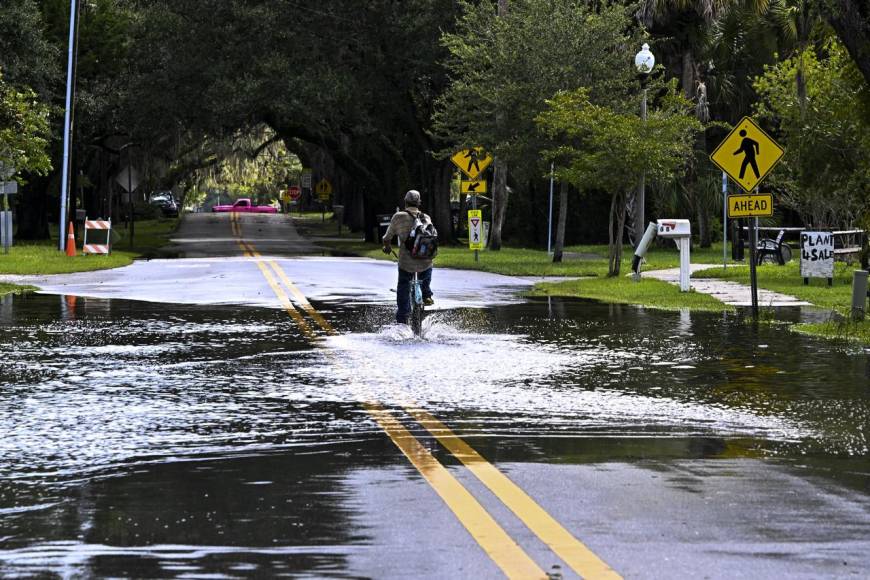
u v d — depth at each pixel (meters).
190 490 16.55
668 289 58.06
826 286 60.91
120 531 14.37
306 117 121.62
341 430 21.23
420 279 38.84
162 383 27.03
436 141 128.88
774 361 31.28
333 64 121.69
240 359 31.48
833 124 66.00
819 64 69.81
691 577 12.41
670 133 71.44
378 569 12.73
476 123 94.00
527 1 94.25
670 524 14.62
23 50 102.31
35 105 74.75
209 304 48.91
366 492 16.41
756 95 124.25
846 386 26.61
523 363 30.89
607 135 68.94
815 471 17.75
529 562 12.98
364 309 46.75
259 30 118.00
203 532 14.30
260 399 24.75
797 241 131.50
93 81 127.44
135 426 21.56
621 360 31.52
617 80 91.00
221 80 116.31
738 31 110.31
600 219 140.62
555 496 16.14
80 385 26.64
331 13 118.88
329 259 87.88
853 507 15.47
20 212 136.38
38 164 75.81
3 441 20.09
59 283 61.91
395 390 26.08
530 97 90.56
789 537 13.99
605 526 14.55
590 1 113.12
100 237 94.62
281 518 14.97
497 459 18.67
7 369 29.39
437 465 18.22
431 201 132.00
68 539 14.02
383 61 120.81
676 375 28.53
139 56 124.25
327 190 195.88
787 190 91.50
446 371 29.25
